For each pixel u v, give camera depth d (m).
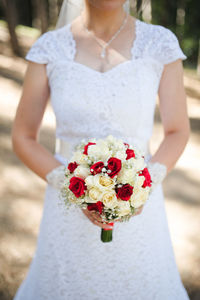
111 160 1.45
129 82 1.80
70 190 1.51
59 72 1.83
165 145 1.87
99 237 1.89
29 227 3.80
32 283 2.16
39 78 1.87
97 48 1.86
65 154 1.96
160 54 1.83
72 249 1.92
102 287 1.92
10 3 8.93
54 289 1.97
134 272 1.92
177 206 4.23
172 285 2.11
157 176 1.77
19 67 8.59
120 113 1.81
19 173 4.86
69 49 1.87
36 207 4.15
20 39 11.00
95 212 1.55
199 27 9.64
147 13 9.06
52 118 6.54
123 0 1.69
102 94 1.79
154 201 1.96
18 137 1.88
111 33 1.86
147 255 1.94
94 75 1.80
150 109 1.88
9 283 3.05
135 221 1.89
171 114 1.88
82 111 1.82
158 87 1.92
